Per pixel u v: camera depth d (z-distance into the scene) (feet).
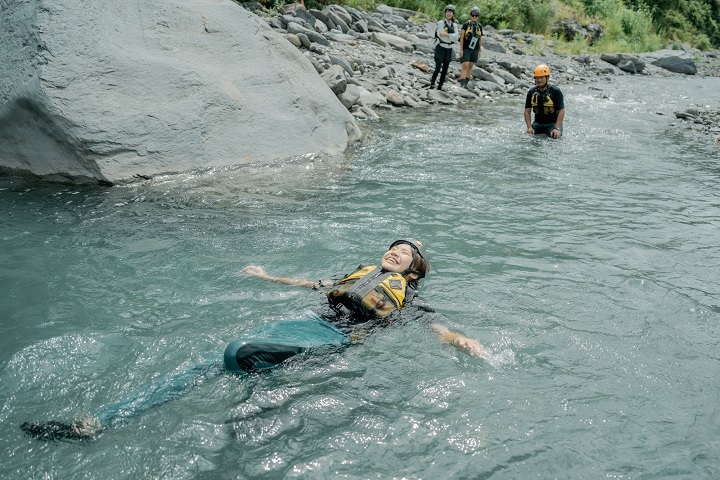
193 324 13.57
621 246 19.83
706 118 45.60
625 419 11.10
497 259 18.12
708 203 25.02
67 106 23.22
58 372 11.62
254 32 31.22
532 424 10.82
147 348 12.53
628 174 29.12
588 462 9.96
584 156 32.30
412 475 9.54
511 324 14.28
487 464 9.82
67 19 24.77
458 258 18.01
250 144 27.37
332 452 9.93
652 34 111.65
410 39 62.23
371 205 22.56
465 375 12.12
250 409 10.78
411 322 13.65
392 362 12.39
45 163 24.09
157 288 15.24
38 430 9.96
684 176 29.22
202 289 15.25
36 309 14.02
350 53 50.75
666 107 51.03
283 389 11.34
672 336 14.23
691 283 17.26
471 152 31.76
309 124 29.81
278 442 10.10
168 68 26.30
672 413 11.37
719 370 12.92
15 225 19.13
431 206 22.76
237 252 17.72
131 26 27.32
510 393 11.66
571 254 18.88
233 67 29.43
